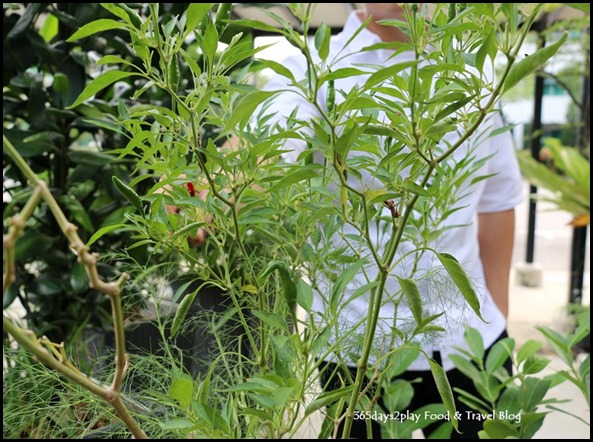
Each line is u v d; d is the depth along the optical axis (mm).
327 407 431
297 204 428
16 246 894
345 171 316
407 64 266
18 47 920
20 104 987
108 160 913
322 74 280
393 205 342
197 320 471
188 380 298
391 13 802
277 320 351
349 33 850
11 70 950
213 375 453
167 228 400
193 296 364
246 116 296
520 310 3570
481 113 295
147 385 453
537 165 3057
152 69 326
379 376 378
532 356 559
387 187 340
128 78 973
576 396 747
